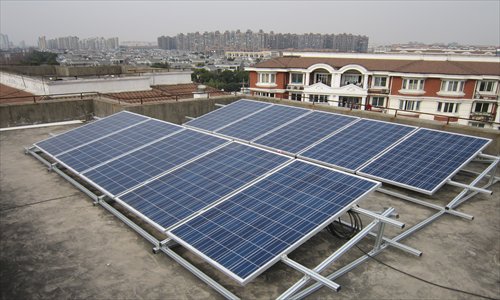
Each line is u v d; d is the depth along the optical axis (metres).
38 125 12.83
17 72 33.72
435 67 43.12
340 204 4.99
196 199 5.54
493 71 41.62
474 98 41.53
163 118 13.73
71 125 13.16
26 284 4.61
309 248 5.57
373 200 7.48
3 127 12.27
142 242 5.65
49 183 7.85
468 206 7.18
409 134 8.93
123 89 27.22
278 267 5.10
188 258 5.27
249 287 4.67
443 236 6.04
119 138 8.77
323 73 49.00
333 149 8.69
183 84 33.91
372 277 4.90
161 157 7.36
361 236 4.82
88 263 5.08
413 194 7.79
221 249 4.30
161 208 5.43
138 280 4.74
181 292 4.54
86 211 6.61
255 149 7.21
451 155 7.68
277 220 4.75
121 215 6.28
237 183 5.90
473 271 5.12
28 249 5.38
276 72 50.22
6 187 7.59
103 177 6.79
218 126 11.28
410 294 4.59
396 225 4.73
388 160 7.85
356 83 47.31
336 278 4.83
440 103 42.25
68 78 26.91
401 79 43.50
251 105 13.06
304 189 5.46
